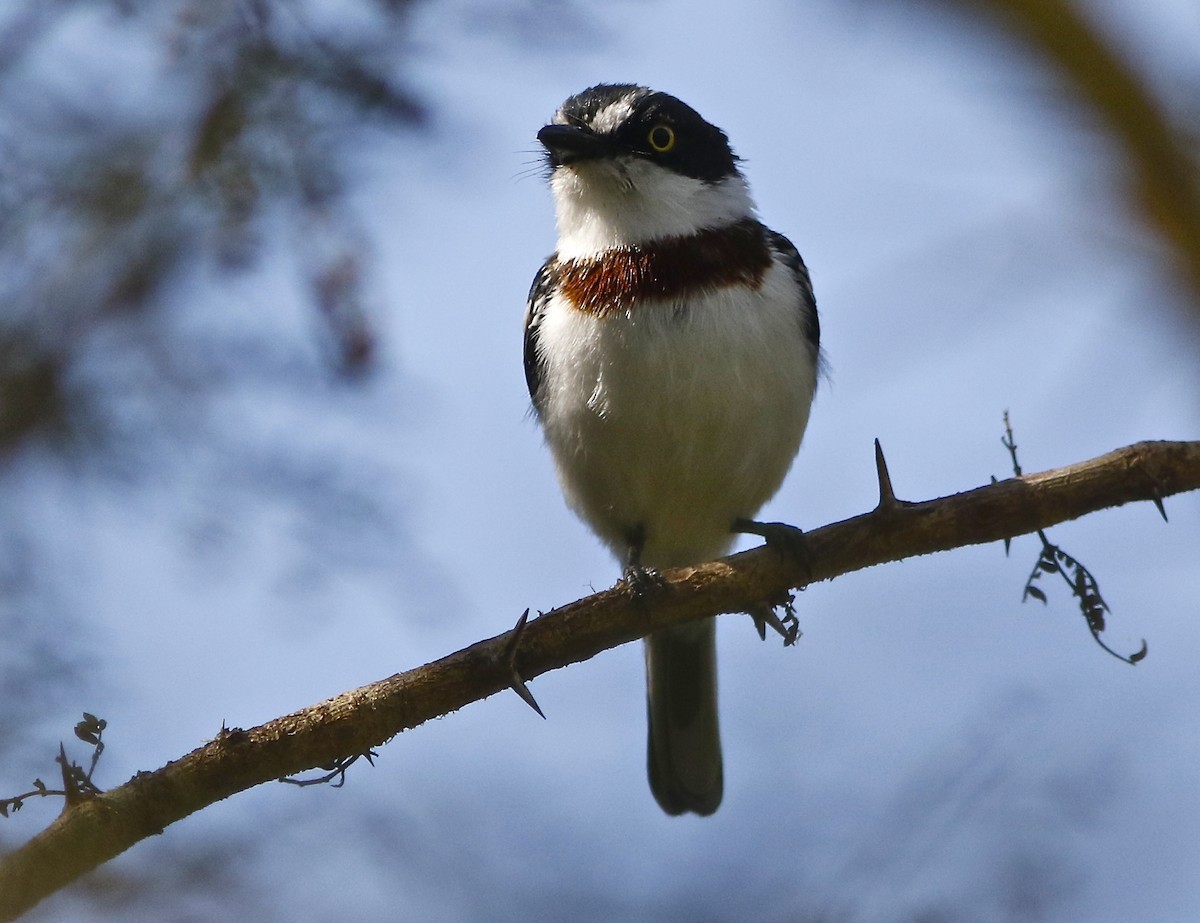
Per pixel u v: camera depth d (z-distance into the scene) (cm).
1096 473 889
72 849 827
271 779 864
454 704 879
